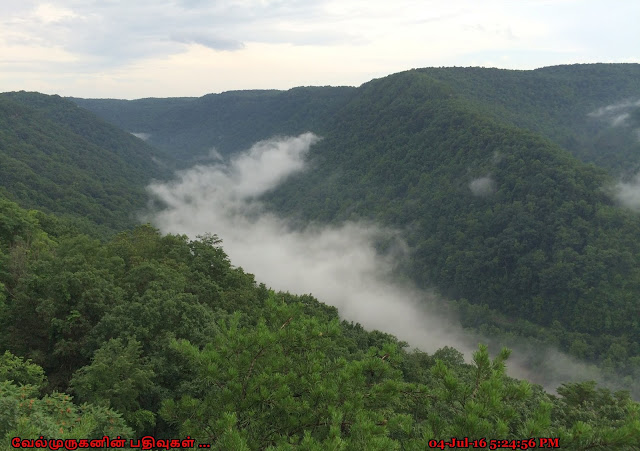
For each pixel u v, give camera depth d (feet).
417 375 97.55
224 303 99.19
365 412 28.73
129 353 53.57
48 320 64.75
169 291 73.61
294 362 35.04
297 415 30.35
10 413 30.48
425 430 26.61
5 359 49.75
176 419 31.30
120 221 376.48
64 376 63.10
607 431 23.31
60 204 349.82
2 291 70.44
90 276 70.28
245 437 27.17
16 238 99.60
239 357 32.40
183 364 57.52
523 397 27.07
